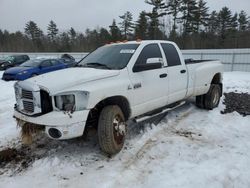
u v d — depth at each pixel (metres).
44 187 3.07
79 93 3.36
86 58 4.90
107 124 3.61
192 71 5.62
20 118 3.62
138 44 4.55
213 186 2.99
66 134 3.28
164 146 4.14
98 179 3.22
